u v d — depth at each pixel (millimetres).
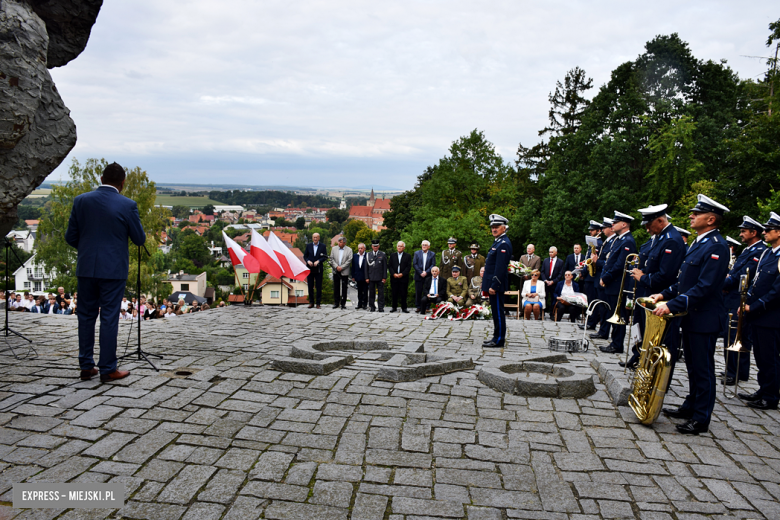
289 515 3164
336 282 13719
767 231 6383
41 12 6977
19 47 5676
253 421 4566
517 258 34281
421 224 34594
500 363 6328
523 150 39406
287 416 4711
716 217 5031
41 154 6402
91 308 5480
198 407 4824
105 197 5484
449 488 3566
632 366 6355
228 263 103438
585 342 8211
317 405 5008
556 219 25828
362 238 99500
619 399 5336
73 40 7574
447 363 6309
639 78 26328
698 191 21531
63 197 36000
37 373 5691
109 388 5219
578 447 4305
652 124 24469
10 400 4770
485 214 35656
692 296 4691
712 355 4812
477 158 36125
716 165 23547
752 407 5734
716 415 5387
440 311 11727
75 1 7141
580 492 3566
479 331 9906
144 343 7645
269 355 6930
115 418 4473
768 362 5668
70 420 4391
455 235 31094
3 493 3281
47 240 36156
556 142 29031
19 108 5672
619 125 25594
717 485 3744
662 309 4773
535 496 3512
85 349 5477
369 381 5793
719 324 4797
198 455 3891
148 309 14695
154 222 37219
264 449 4047
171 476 3572
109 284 5422
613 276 8109
